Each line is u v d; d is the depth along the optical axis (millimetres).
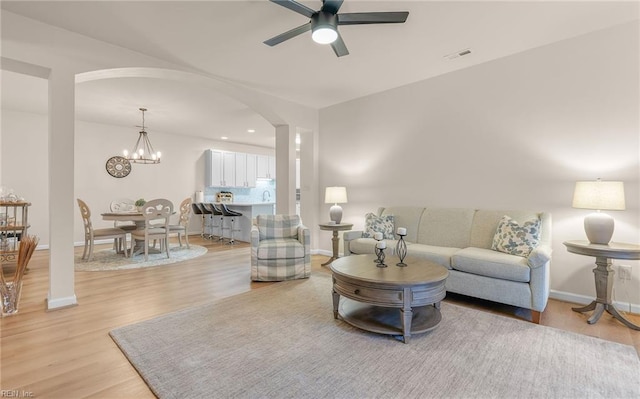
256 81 4016
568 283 2975
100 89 4301
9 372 1762
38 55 2617
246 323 2432
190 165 7598
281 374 1743
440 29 2801
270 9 2490
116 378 1718
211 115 5668
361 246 3691
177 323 2426
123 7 2447
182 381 1675
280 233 4180
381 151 4473
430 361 1878
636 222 2654
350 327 2361
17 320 2473
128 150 6621
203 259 4844
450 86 3770
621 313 2646
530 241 2740
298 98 4711
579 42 2912
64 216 2746
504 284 2590
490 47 3143
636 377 1710
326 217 5223
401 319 2162
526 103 3219
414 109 4105
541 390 1601
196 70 3633
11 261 3918
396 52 3242
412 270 2396
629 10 2506
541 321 2492
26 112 5465
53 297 2699
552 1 2396
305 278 3770
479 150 3553
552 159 3072
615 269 2762
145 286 3414
